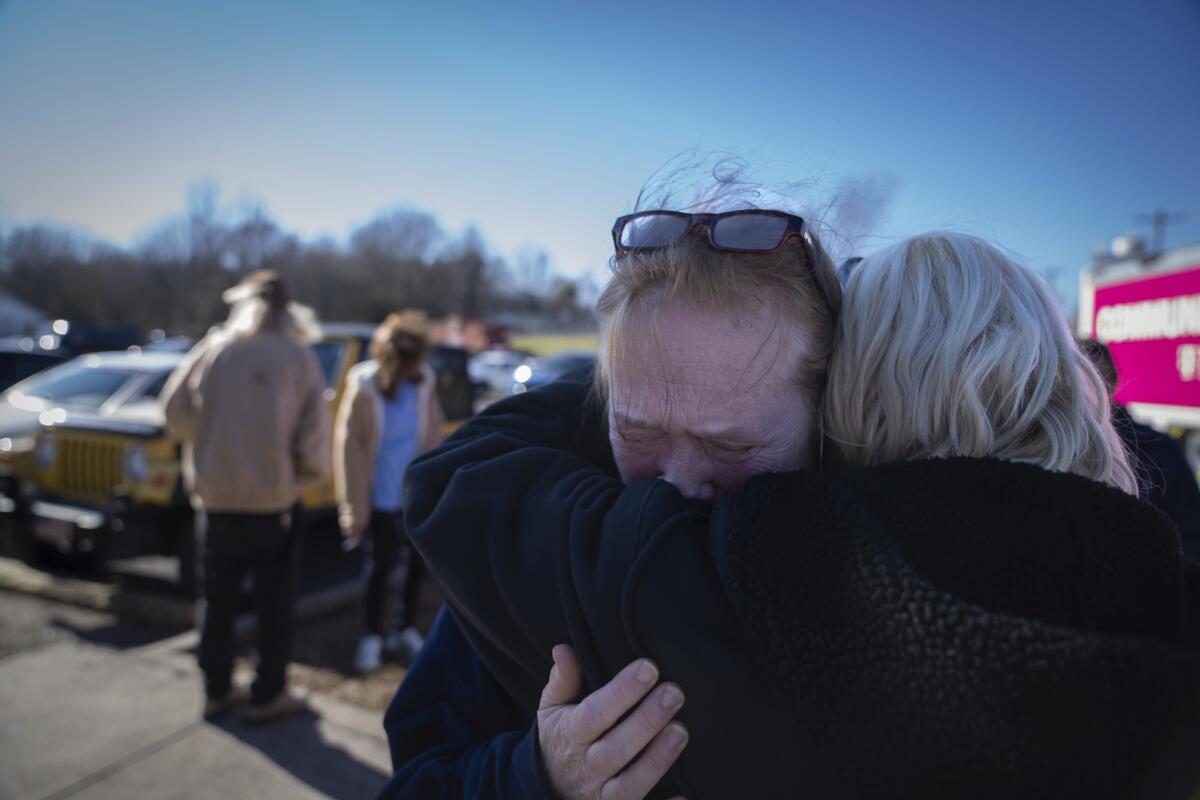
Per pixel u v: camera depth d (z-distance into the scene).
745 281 0.70
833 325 0.78
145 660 3.64
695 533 0.65
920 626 0.46
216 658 3.02
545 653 0.71
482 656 0.80
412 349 3.59
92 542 4.05
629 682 0.59
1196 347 3.80
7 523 5.14
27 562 4.81
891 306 0.73
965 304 0.70
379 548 3.59
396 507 3.58
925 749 0.45
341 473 3.55
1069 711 0.41
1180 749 0.41
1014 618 0.45
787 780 0.56
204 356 2.95
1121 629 0.50
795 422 0.76
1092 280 4.80
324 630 4.07
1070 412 0.66
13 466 4.38
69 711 3.16
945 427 0.68
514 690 0.79
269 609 3.02
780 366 0.73
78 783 2.66
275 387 2.87
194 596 4.02
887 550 0.51
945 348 0.68
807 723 0.51
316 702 3.25
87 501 4.18
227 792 2.62
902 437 0.70
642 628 0.61
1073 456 0.65
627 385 0.75
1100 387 0.72
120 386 4.85
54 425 4.32
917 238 0.78
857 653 0.49
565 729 0.63
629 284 0.74
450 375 5.51
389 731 0.88
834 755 0.50
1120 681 0.41
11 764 2.78
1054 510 0.55
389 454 3.59
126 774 2.72
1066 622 0.50
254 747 2.90
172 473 3.96
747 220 0.72
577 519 0.70
